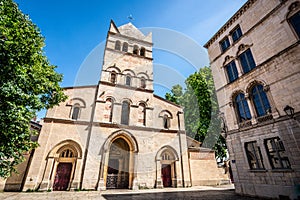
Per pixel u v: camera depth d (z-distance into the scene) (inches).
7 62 351.6
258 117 496.7
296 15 452.1
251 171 488.7
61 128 661.9
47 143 623.2
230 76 643.5
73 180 600.7
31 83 406.3
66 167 641.0
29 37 419.2
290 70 434.0
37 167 581.9
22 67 372.5
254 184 475.2
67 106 714.8
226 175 892.6
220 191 596.1
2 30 349.4
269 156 452.1
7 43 350.0
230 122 593.3
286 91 434.6
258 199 439.8
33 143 434.0
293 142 399.5
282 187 404.5
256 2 565.6
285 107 426.6
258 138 483.5
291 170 392.2
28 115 377.7
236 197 470.9
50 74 495.2
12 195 481.4
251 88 542.3
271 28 502.9
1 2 391.2
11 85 346.6
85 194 517.7
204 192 572.7
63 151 652.1
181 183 740.0
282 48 462.6
